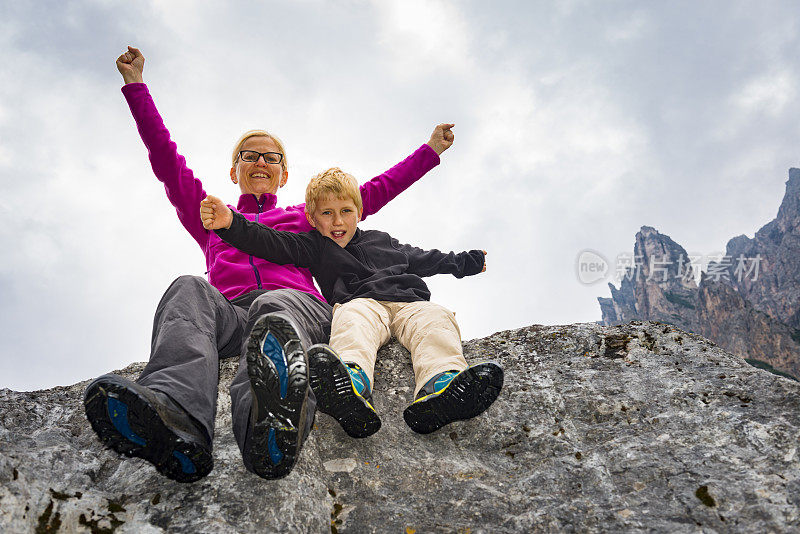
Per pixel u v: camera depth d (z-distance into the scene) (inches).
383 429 77.3
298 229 112.3
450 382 69.2
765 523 51.5
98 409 49.2
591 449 70.3
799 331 3609.7
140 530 53.0
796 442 61.4
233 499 57.9
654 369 85.0
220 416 76.9
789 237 4753.9
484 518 59.4
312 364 61.9
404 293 97.4
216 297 77.0
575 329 101.7
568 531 55.8
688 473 61.2
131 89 108.0
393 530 58.6
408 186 135.9
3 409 77.9
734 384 75.7
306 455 67.7
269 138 130.3
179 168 108.3
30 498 51.6
